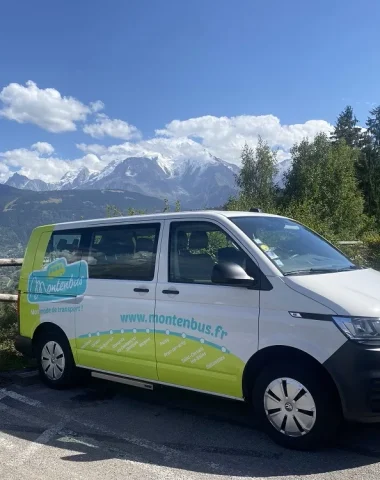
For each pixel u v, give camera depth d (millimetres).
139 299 5336
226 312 4660
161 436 4844
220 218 5074
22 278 6801
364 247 16516
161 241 5367
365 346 4000
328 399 4180
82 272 6059
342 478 3850
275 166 46000
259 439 4672
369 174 53688
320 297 4238
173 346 5020
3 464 4328
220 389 4754
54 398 6117
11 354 7785
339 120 65500
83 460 4359
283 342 4309
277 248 4918
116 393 6258
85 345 5918
